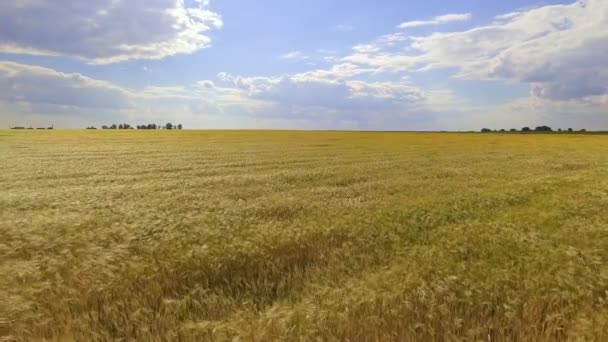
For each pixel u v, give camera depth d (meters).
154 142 59.06
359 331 4.68
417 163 31.06
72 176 23.19
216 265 6.90
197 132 101.50
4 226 10.32
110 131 105.38
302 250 7.90
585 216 11.30
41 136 72.81
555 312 5.12
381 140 68.94
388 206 12.80
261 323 4.84
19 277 6.47
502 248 7.87
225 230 9.44
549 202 13.45
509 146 55.34
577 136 97.50
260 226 9.73
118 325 5.12
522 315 5.07
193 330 4.85
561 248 7.61
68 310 5.32
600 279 5.97
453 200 13.93
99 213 12.23
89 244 8.51
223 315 5.51
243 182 20.16
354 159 34.47
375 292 5.53
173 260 7.02
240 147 49.72
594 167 28.28
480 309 5.24
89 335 4.81
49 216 11.73
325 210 12.48
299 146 52.12
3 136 70.88
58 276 6.31
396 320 4.86
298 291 6.30
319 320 4.86
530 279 6.05
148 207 13.21
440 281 5.88
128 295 5.75
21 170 25.77
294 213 12.11
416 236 9.35
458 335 4.70
